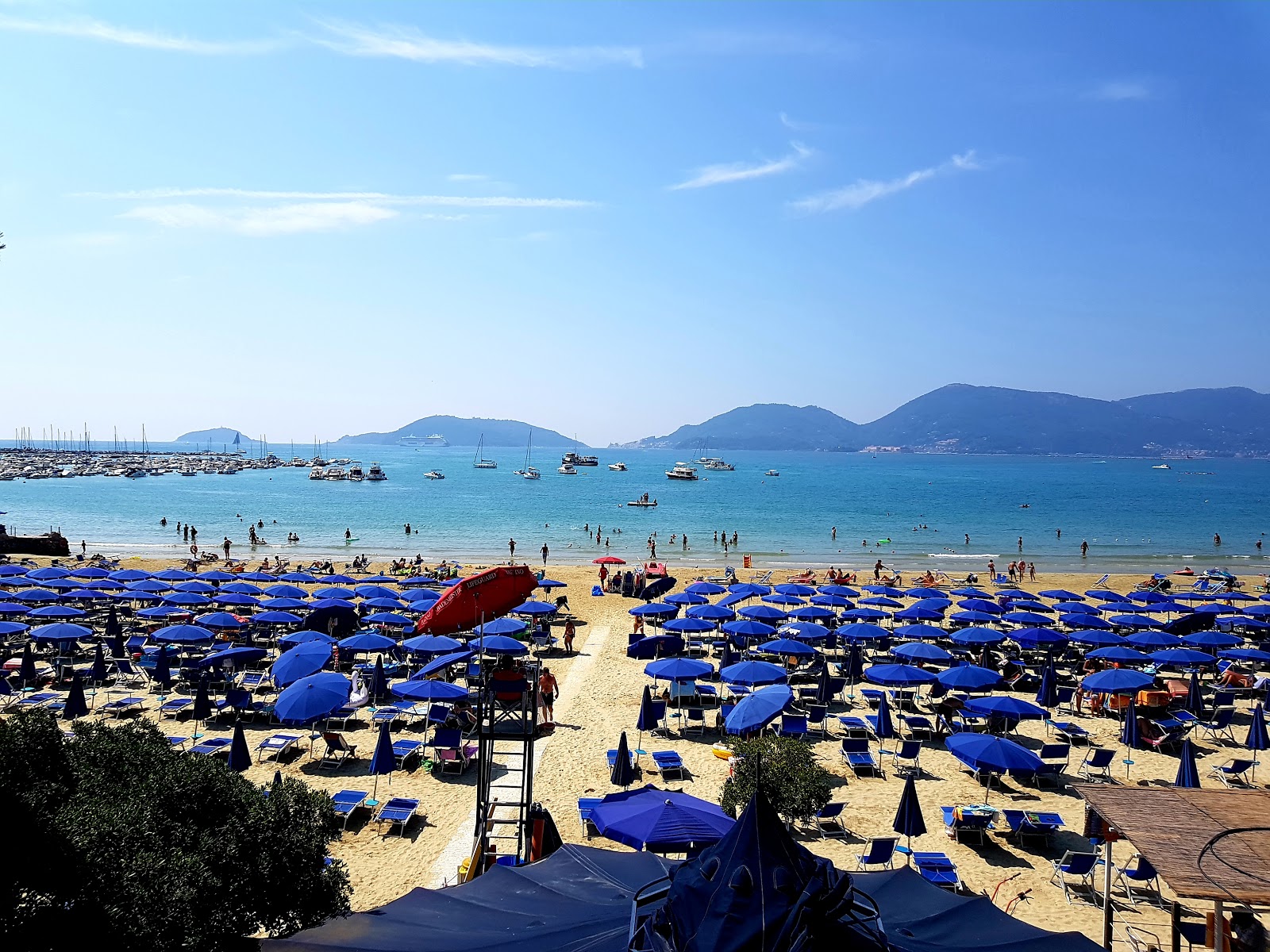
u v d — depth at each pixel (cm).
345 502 12925
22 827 793
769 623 3344
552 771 2058
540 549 7688
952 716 2455
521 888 784
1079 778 2094
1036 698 2817
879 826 1792
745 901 527
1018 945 690
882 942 568
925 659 2931
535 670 1300
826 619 3462
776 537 8888
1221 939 887
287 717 1955
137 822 894
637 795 1312
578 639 3672
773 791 1655
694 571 6312
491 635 2986
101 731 1123
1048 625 3566
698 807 1265
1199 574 6575
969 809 1738
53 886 765
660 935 554
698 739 2342
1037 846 1716
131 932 771
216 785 1059
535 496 14838
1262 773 2167
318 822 1101
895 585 5441
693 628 3647
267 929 1005
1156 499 15662
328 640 2623
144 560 6388
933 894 809
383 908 738
